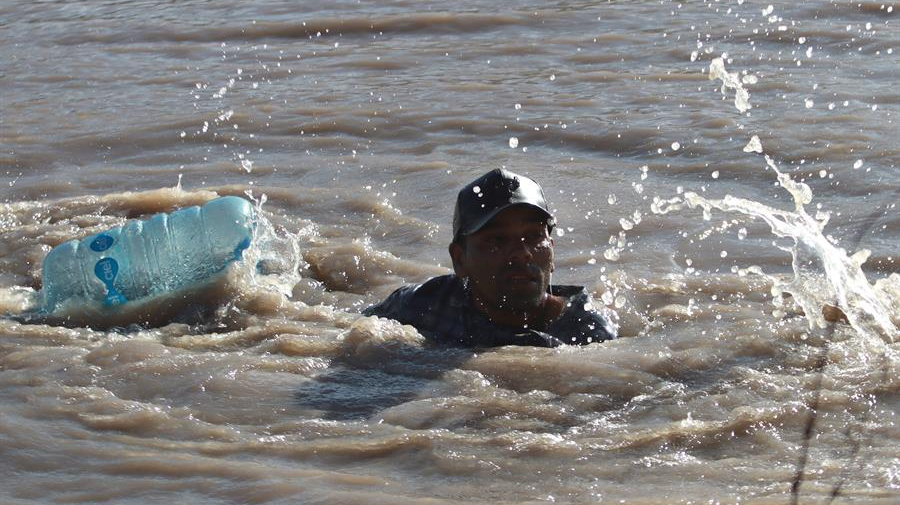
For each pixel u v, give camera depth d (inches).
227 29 535.5
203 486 158.1
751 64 428.8
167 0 609.0
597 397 184.5
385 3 565.0
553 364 196.5
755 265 252.7
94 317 238.4
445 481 157.9
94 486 158.9
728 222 279.7
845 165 313.0
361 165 344.2
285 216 300.2
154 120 402.3
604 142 353.7
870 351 197.5
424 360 201.2
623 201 299.4
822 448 163.9
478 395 186.9
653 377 191.2
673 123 364.2
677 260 258.1
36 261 275.7
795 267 224.7
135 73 474.3
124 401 185.6
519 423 176.2
